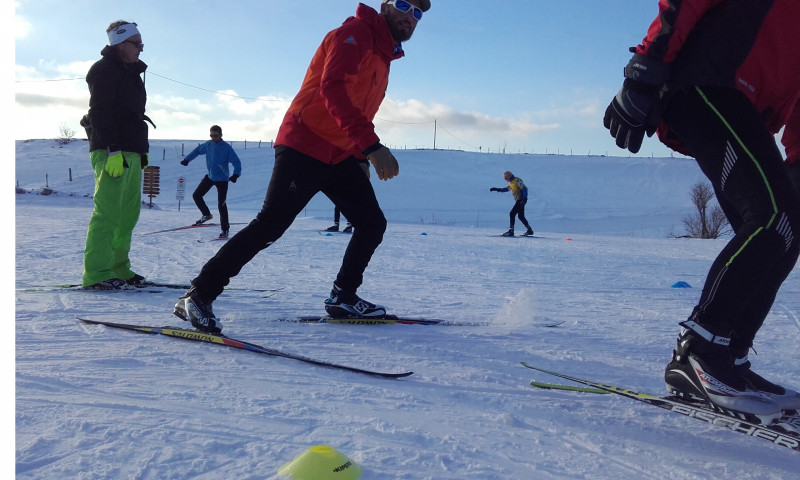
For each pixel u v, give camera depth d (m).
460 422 2.01
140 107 4.73
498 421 2.05
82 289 4.54
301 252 8.67
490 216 39.59
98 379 2.25
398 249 10.13
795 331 4.06
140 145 4.71
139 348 2.76
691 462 1.80
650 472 1.71
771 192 1.94
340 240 10.97
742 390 1.98
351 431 1.84
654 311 4.75
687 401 2.12
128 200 4.71
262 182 43.75
